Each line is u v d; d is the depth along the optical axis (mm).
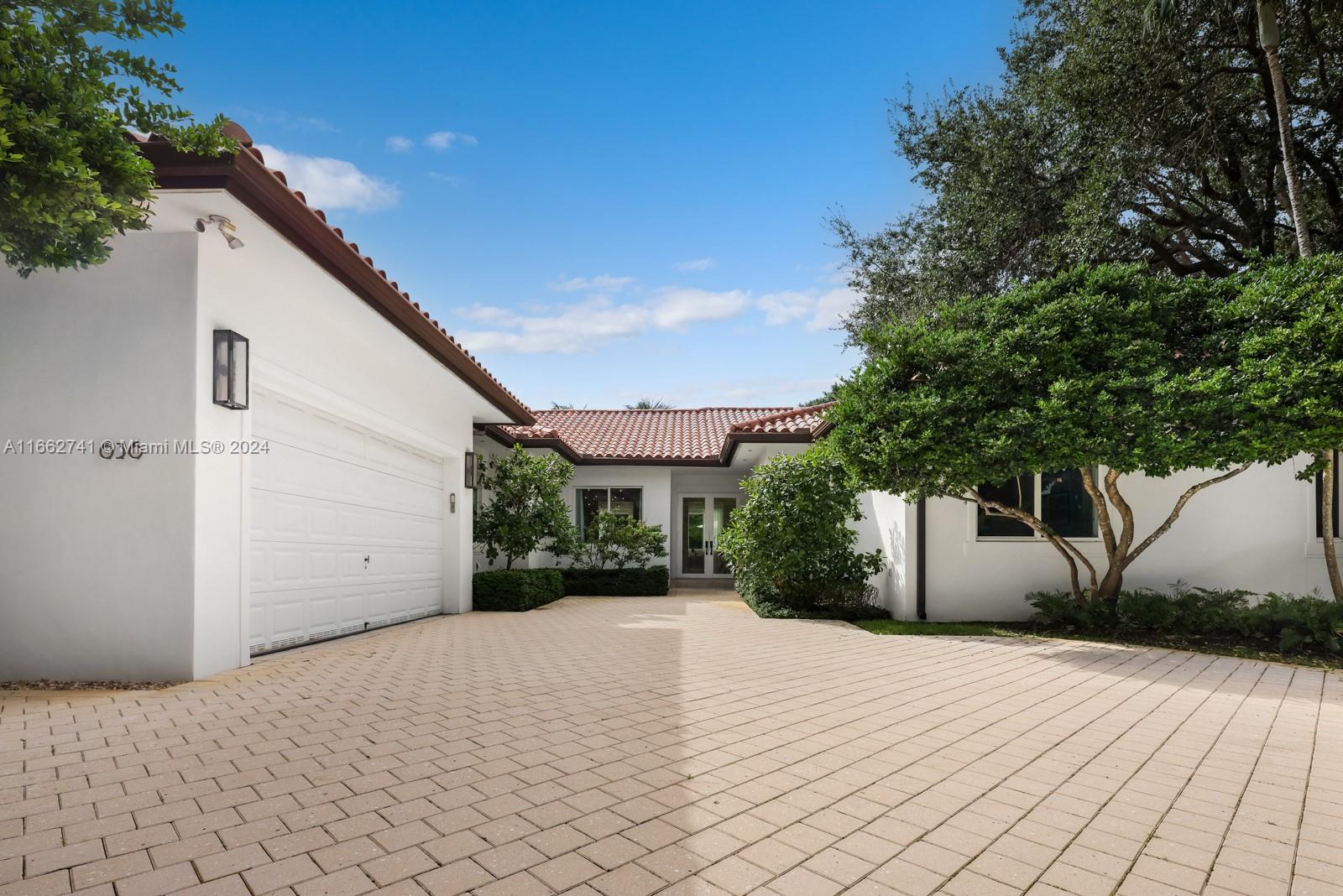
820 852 2594
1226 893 2346
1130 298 7262
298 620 7105
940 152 11891
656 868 2439
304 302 6906
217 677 5461
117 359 5363
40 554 5301
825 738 4047
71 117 3041
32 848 2486
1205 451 6516
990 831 2814
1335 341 6055
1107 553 8766
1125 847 2682
